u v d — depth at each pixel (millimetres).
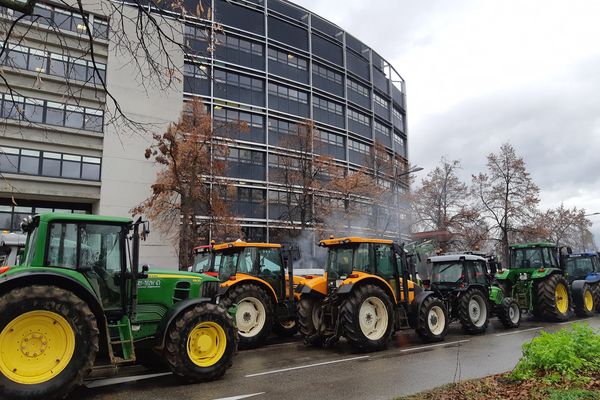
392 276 10578
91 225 6668
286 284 12336
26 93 23141
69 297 5805
